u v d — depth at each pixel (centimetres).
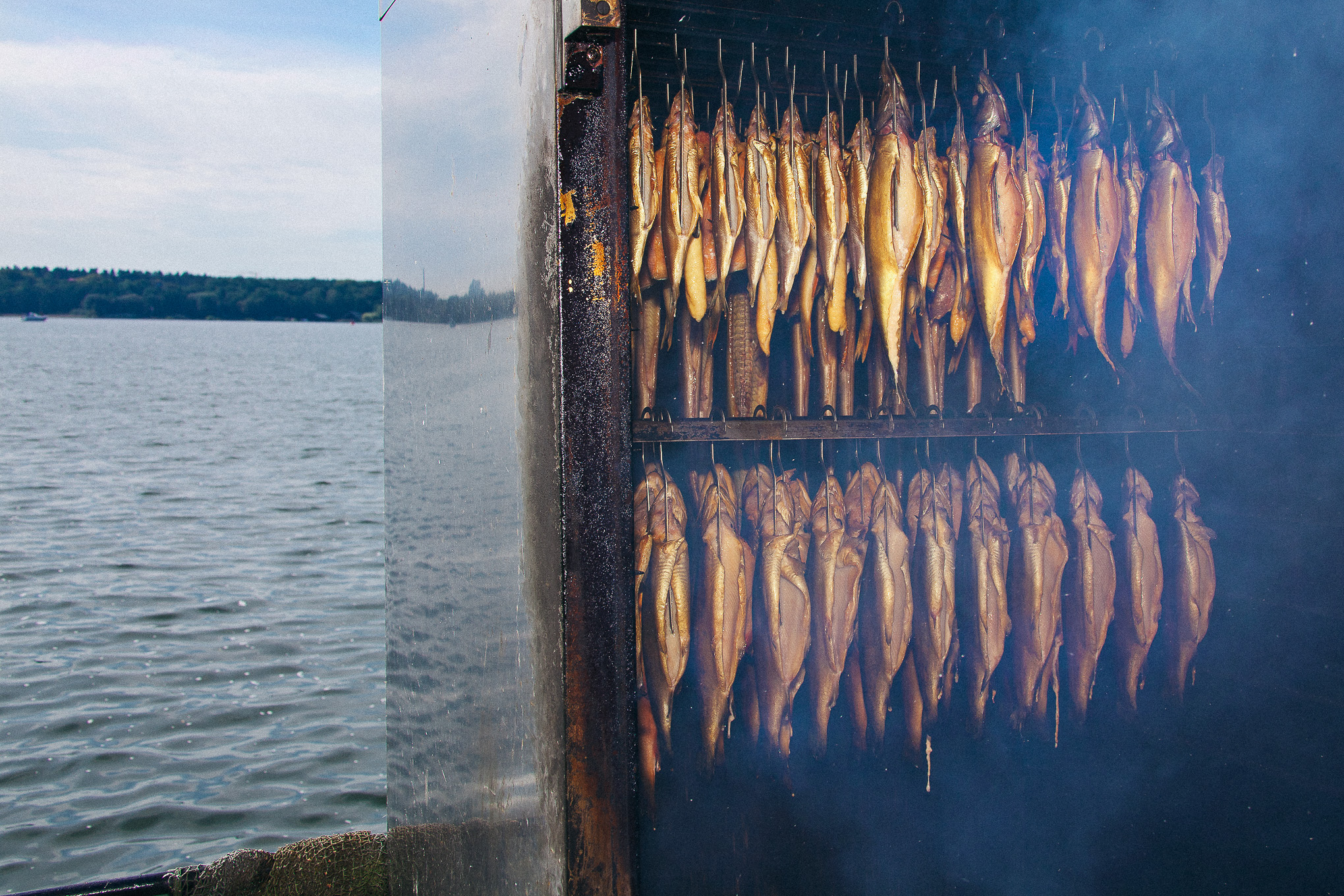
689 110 239
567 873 177
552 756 181
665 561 240
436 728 250
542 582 183
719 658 249
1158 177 279
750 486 267
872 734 275
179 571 1523
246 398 5388
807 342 270
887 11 249
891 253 249
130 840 686
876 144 251
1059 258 274
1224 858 311
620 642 180
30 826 700
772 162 244
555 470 176
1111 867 324
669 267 238
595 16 168
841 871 311
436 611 248
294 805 741
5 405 4622
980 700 279
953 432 257
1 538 1752
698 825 297
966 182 263
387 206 288
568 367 174
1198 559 294
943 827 321
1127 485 290
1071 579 288
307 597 1369
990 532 274
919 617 271
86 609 1280
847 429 243
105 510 2075
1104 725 336
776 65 274
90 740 852
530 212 184
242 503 2194
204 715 916
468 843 228
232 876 292
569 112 172
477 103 211
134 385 6153
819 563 261
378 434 3816
